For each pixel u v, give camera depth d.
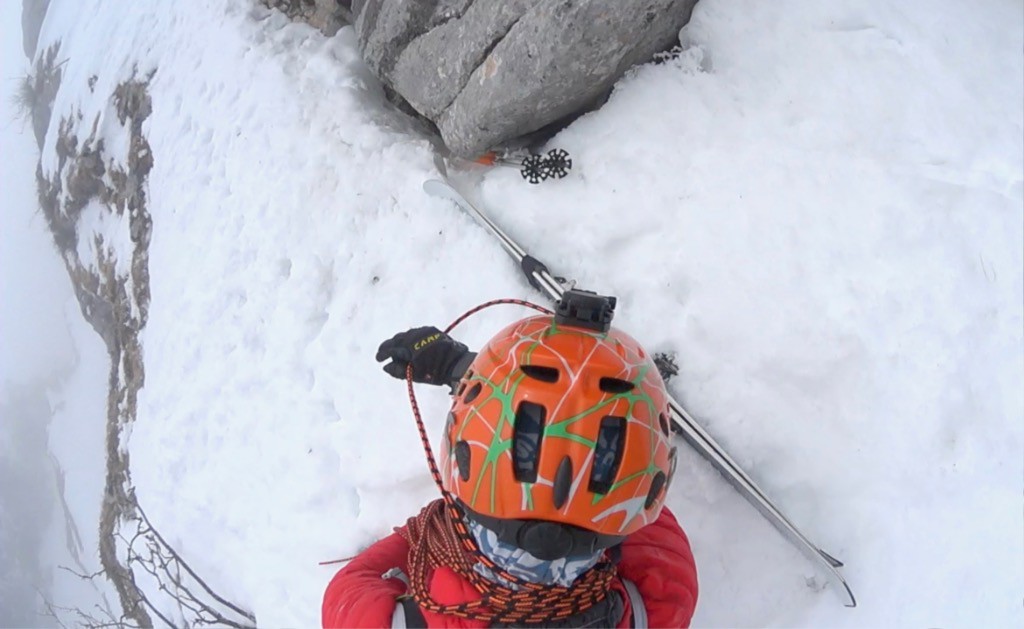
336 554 2.80
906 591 2.11
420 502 2.68
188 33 5.22
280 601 2.91
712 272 2.39
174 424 3.77
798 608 2.21
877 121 2.32
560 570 1.31
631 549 1.69
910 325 2.19
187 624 3.56
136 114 5.82
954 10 2.33
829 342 2.23
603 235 2.54
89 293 8.11
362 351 2.95
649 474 1.32
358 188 3.24
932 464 2.13
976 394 2.12
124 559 5.08
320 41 4.10
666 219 2.48
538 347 1.41
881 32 2.37
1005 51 2.28
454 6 2.67
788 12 2.45
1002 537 2.05
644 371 1.45
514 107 2.55
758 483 2.25
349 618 1.57
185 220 4.41
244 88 4.21
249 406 3.34
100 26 7.43
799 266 2.30
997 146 2.21
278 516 3.02
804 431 2.23
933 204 2.22
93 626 5.81
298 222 3.41
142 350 5.36
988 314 2.14
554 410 1.29
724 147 2.46
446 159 3.12
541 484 1.24
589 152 2.63
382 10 3.01
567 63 2.37
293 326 3.26
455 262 2.84
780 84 2.44
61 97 8.04
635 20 2.32
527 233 2.68
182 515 3.56
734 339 2.32
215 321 3.72
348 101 3.56
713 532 2.27
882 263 2.24
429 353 1.89
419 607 1.53
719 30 2.50
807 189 2.34
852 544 2.16
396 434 2.76
